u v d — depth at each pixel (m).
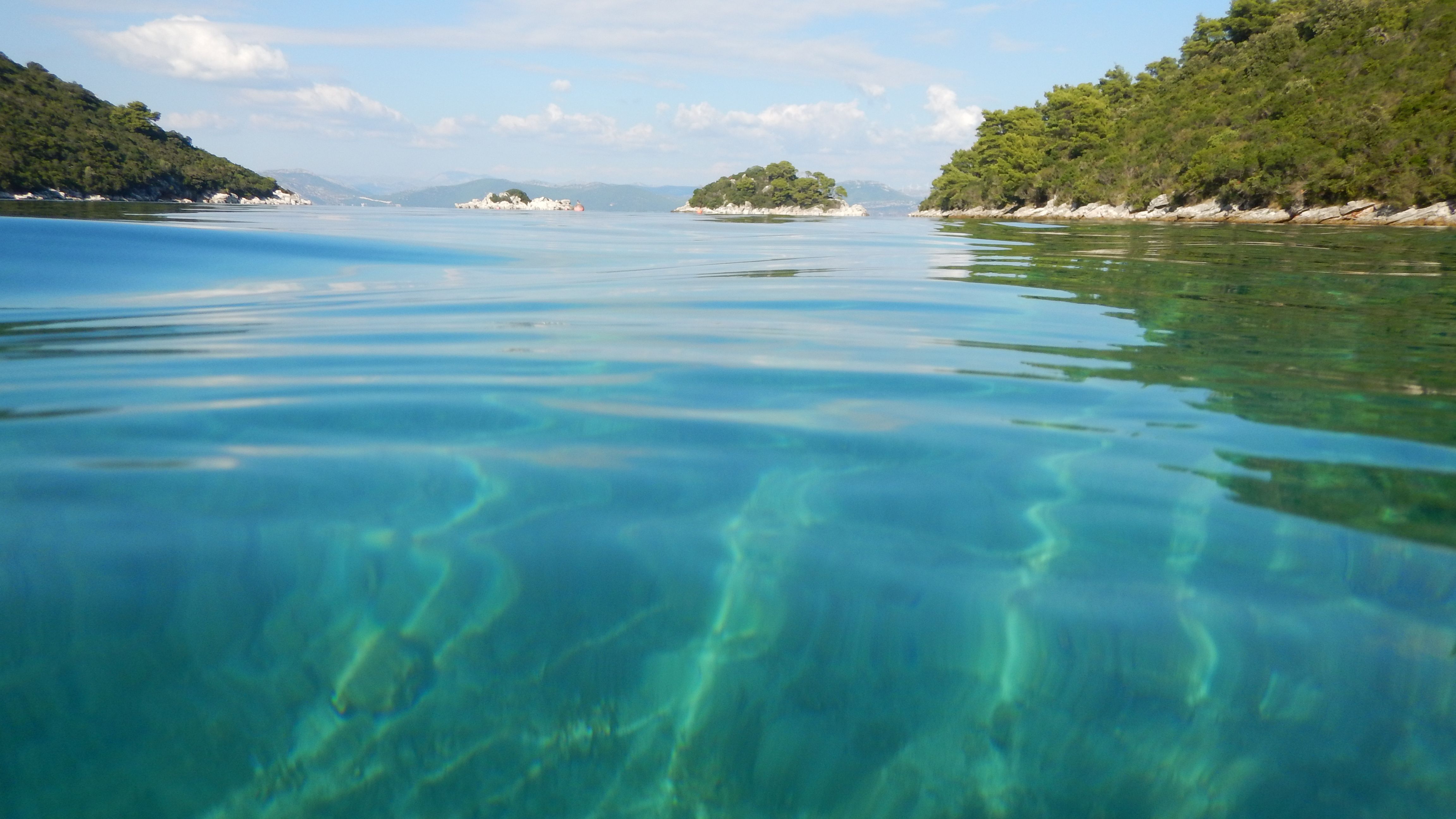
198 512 1.51
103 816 0.94
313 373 2.67
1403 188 27.20
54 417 2.12
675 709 1.09
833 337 3.49
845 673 1.15
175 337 3.40
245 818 0.95
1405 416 2.26
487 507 1.56
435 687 1.11
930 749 1.04
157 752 1.02
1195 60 58.78
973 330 3.69
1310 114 36.19
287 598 1.25
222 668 1.13
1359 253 9.77
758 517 1.55
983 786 0.99
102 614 1.20
